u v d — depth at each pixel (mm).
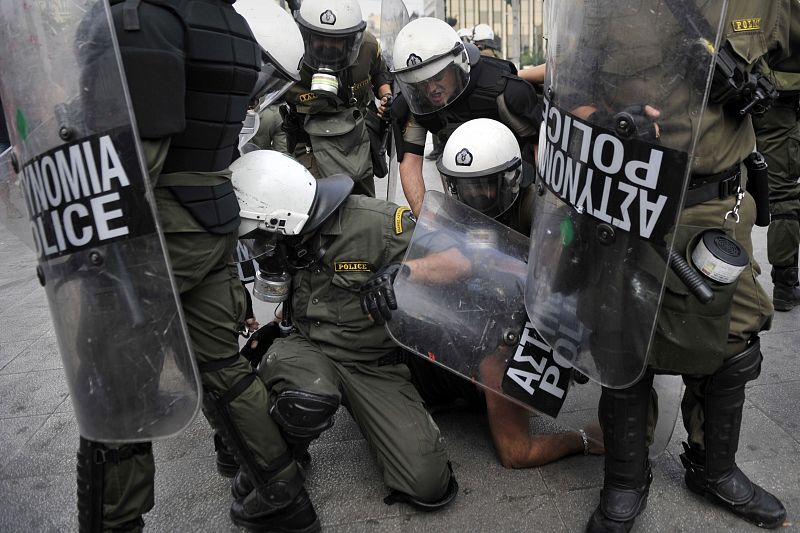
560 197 1504
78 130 1307
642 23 1290
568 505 1890
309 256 1968
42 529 1915
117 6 1341
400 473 1877
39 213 1394
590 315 1505
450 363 1850
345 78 3250
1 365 3045
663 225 1345
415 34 2340
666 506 1845
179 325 1369
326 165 3203
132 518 1561
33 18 1293
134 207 1315
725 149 1543
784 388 2439
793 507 1819
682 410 1861
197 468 2182
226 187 1592
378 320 1820
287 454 1785
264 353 2260
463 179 1978
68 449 2344
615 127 1354
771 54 1646
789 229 3043
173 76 1361
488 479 2025
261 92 2520
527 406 1844
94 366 1418
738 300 1627
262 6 2457
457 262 1878
